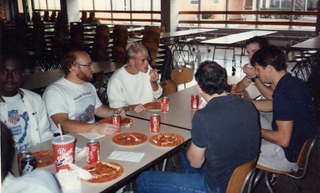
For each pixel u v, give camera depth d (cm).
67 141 160
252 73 296
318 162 324
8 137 95
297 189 283
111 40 898
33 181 98
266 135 217
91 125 220
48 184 101
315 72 550
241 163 171
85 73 243
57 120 230
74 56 239
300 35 980
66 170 152
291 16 1030
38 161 174
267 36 956
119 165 168
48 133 227
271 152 222
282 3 1030
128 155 184
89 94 257
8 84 196
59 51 761
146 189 196
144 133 219
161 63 688
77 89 248
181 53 1011
